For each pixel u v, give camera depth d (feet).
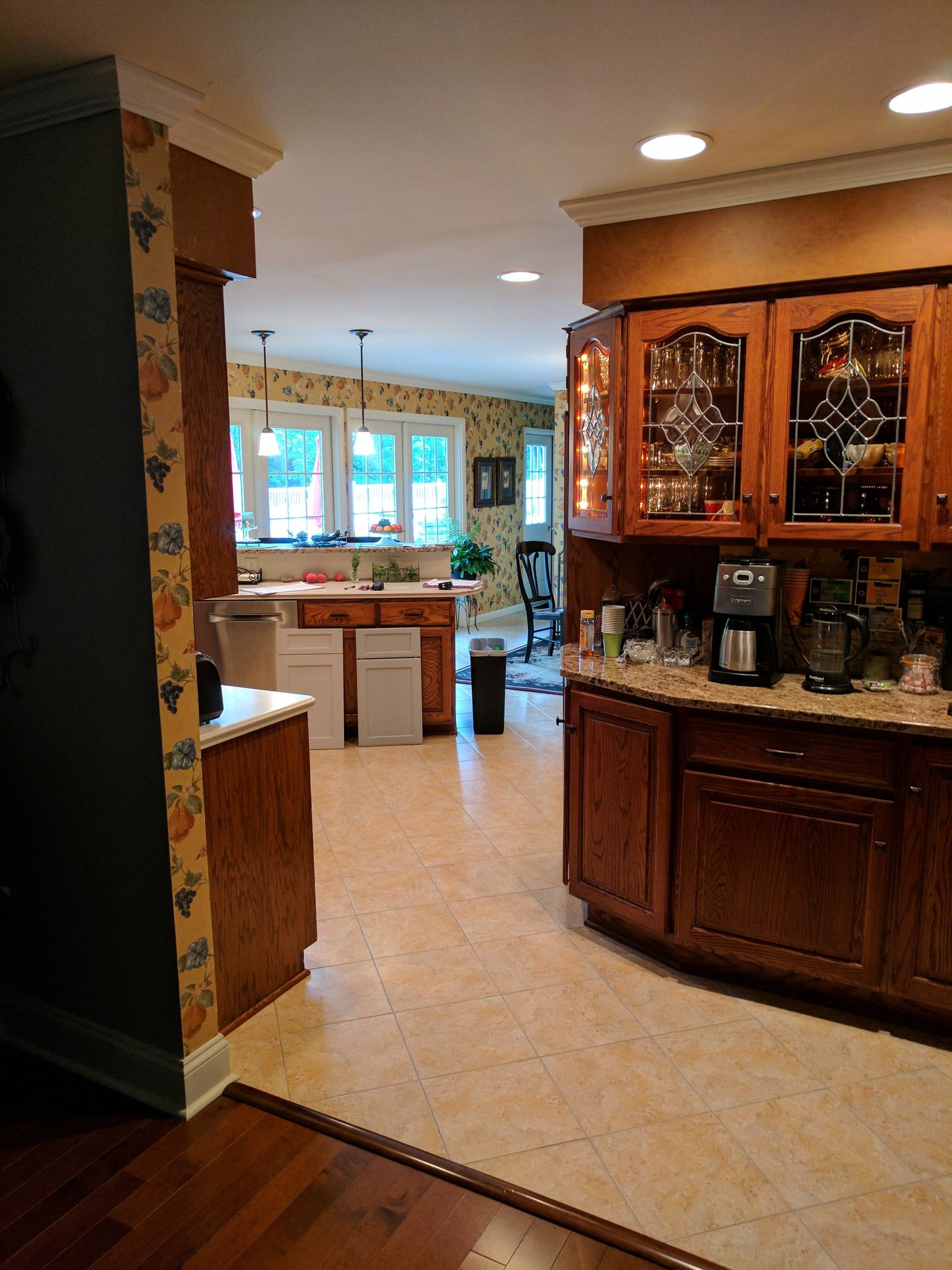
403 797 13.94
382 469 25.96
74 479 6.51
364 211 9.37
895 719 7.47
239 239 7.50
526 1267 5.53
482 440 30.30
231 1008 7.95
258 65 5.95
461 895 10.61
